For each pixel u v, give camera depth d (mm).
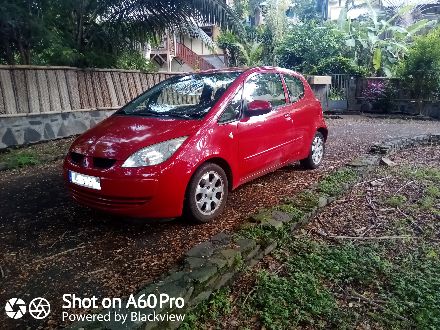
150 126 3668
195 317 2424
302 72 14977
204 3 8430
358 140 8047
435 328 2344
